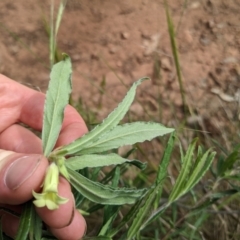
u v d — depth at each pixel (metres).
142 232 0.28
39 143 0.22
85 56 0.43
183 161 0.18
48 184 0.14
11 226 0.18
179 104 0.40
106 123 0.15
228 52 0.43
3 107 0.23
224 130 0.35
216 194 0.22
